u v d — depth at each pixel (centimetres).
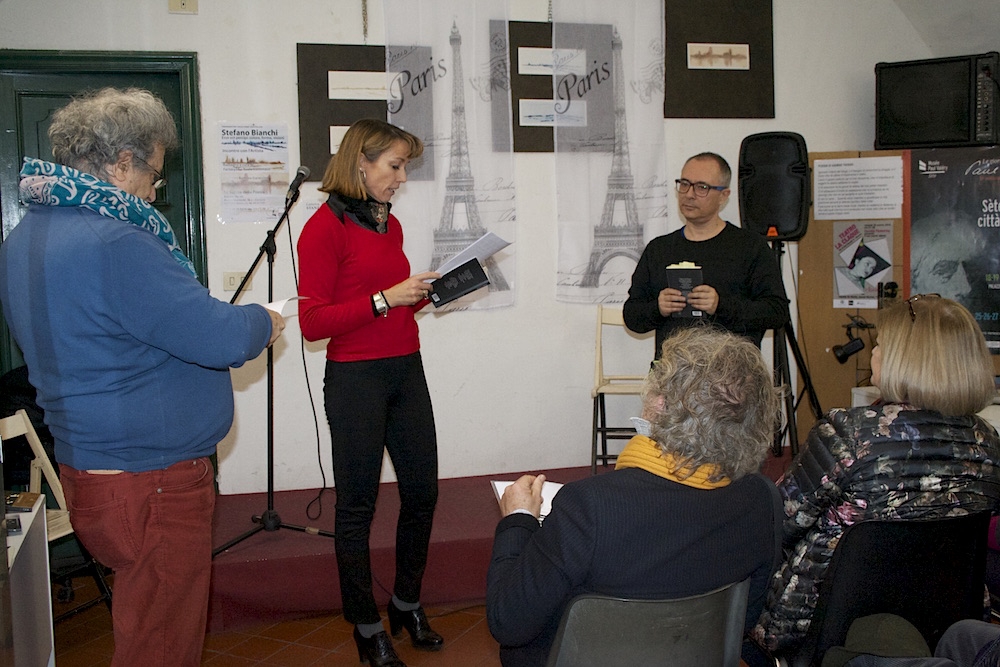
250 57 362
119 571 157
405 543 256
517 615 128
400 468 246
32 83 346
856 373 414
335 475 236
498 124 390
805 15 421
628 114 404
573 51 396
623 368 417
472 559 311
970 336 154
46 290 145
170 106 362
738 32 412
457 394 399
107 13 346
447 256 390
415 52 378
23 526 156
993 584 186
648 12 401
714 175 291
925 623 157
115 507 152
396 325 234
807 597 163
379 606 303
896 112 406
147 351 152
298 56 365
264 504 358
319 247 223
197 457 163
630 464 132
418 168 383
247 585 291
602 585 124
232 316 152
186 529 160
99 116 148
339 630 288
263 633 287
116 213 146
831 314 414
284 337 374
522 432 408
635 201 407
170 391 155
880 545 147
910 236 406
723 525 128
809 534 165
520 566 130
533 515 149
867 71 431
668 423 129
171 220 365
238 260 367
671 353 135
